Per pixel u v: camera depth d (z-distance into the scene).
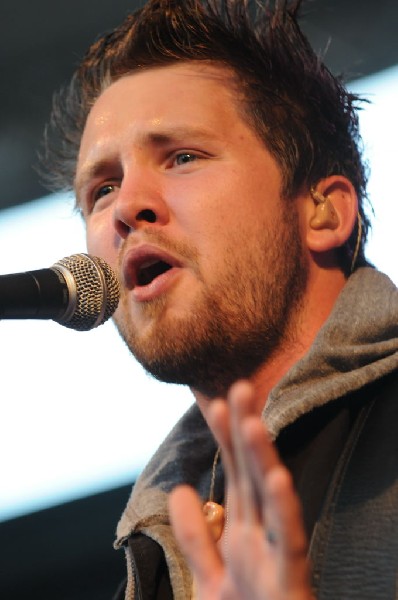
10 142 9.79
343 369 4.29
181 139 4.81
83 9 9.29
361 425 4.16
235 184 4.72
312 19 8.59
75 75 6.03
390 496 3.84
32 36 9.54
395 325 4.35
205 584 2.94
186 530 2.97
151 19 5.18
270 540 2.81
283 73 5.12
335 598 3.67
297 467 4.15
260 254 4.66
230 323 4.55
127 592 4.78
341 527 3.84
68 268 4.27
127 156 4.84
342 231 4.91
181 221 4.64
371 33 8.52
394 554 3.67
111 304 4.35
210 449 5.05
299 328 4.69
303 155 4.97
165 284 4.59
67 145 6.23
